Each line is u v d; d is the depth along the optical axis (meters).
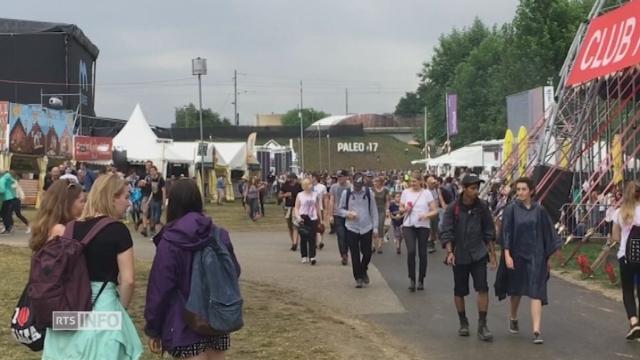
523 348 7.89
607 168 18.02
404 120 120.12
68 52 52.12
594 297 11.05
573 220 17.73
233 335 8.00
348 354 7.46
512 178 23.97
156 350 4.88
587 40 19.50
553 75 55.03
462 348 7.93
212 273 4.60
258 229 24.86
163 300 4.59
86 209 4.60
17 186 19.67
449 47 87.06
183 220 4.69
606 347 7.93
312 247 14.93
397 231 17.31
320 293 11.43
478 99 70.38
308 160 93.75
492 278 12.99
